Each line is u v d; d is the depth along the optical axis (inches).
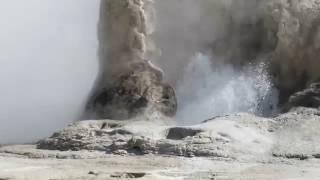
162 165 1259.8
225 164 1253.1
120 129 1534.2
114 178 1098.7
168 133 1497.3
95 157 1417.3
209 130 1418.6
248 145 1362.0
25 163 1352.1
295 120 1491.1
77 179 1095.0
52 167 1284.4
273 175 1119.6
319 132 1411.2
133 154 1414.9
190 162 1275.8
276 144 1379.2
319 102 1587.1
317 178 1080.8
